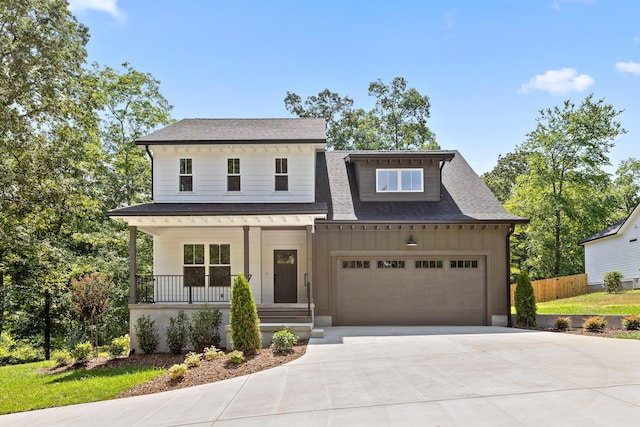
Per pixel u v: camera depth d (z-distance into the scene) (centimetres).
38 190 1697
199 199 1762
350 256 1758
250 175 1775
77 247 2459
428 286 1767
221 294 1762
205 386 923
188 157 1778
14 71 1570
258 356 1137
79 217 2261
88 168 2395
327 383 845
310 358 1072
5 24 1642
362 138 3997
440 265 1775
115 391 958
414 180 1919
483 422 594
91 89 2198
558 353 1023
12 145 1639
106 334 2220
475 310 1766
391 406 687
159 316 1495
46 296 2114
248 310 1195
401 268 1769
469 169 2159
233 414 713
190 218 1538
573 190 3497
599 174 3391
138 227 1644
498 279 1770
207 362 1127
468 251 1769
